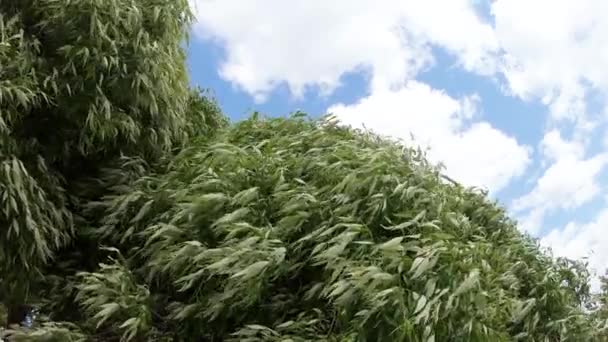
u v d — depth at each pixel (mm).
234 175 3598
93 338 3480
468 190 4398
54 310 3811
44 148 3973
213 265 3053
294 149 3920
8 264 3518
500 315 3213
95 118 3842
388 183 3305
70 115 3887
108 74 3910
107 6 3871
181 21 4449
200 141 4422
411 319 2693
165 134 4285
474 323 2803
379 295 2707
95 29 3809
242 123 4406
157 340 3402
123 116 3961
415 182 3482
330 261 2998
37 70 3764
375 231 3197
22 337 3334
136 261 3783
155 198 3850
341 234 3045
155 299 3527
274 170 3611
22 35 3701
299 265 3244
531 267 4191
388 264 2896
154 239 3703
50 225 3664
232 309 3262
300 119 4352
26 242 3510
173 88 4344
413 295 2754
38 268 3699
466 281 2781
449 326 2766
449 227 3408
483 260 3268
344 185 3305
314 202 3316
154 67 4043
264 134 4316
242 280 3051
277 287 3336
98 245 4000
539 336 3902
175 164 4180
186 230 3512
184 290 3414
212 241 3459
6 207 3355
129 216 3945
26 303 3768
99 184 4172
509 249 4164
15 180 3379
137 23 4000
